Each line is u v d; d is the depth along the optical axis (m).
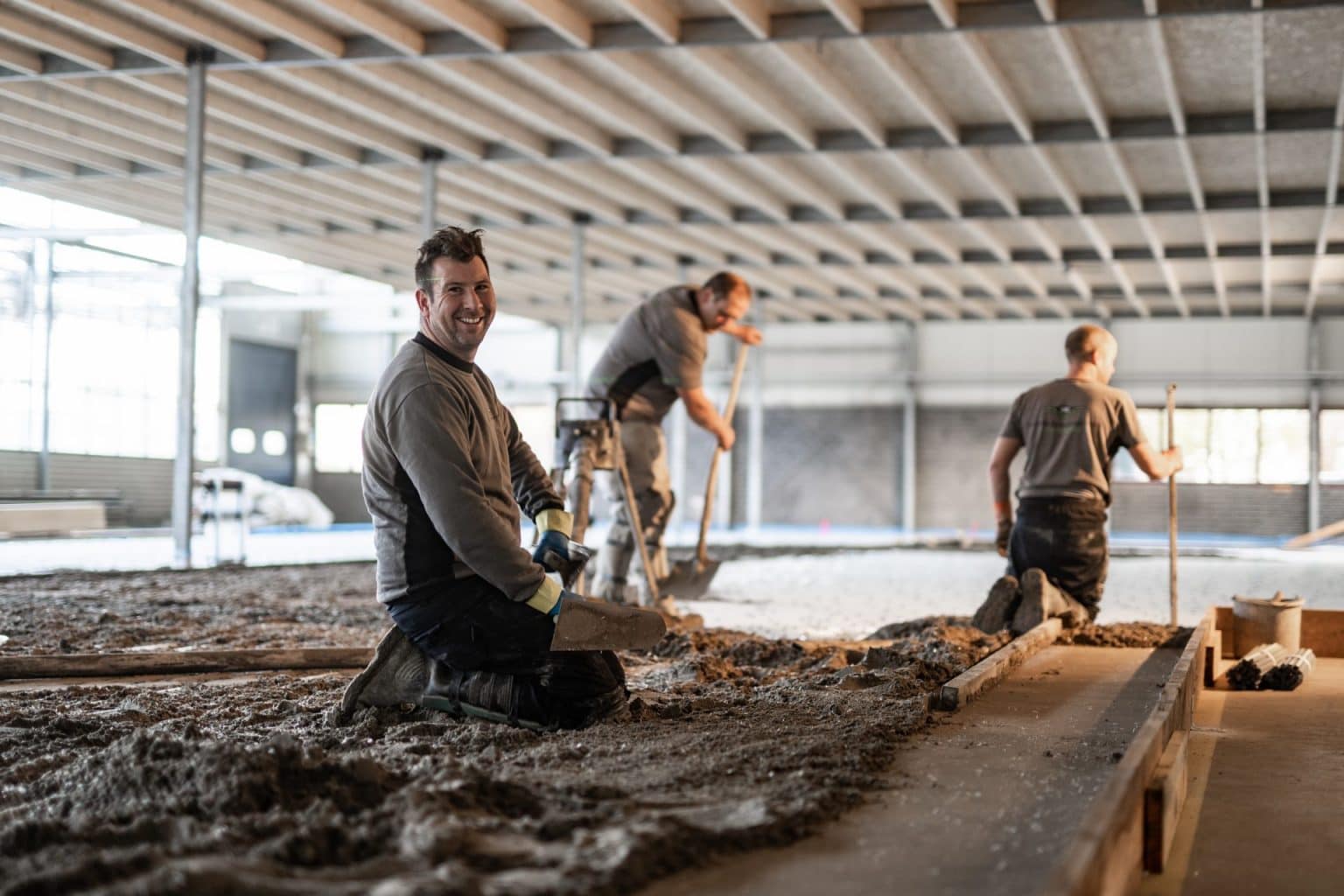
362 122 10.88
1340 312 19.94
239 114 10.45
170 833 1.83
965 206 13.45
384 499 2.95
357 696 3.01
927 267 16.55
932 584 9.77
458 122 10.46
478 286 2.95
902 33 8.06
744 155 11.13
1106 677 3.96
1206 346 20.69
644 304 5.99
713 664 4.03
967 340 22.00
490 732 2.73
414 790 1.93
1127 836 1.94
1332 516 20.11
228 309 19.55
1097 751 2.71
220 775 1.99
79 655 3.88
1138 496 21.11
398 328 22.95
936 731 2.95
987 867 1.81
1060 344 21.53
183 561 9.70
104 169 12.34
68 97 10.34
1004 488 5.54
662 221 14.19
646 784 2.25
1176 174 12.17
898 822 2.06
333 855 1.74
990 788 2.33
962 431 22.11
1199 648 3.94
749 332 6.13
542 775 2.33
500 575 2.82
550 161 11.50
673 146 10.99
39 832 1.81
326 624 5.71
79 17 8.31
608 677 2.97
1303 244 14.98
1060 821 2.09
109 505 19.05
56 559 11.48
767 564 12.27
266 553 13.16
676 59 9.16
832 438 22.73
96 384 18.98
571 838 1.86
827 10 8.16
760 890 1.69
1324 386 20.25
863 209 13.81
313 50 8.76
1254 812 2.62
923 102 9.58
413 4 8.18
